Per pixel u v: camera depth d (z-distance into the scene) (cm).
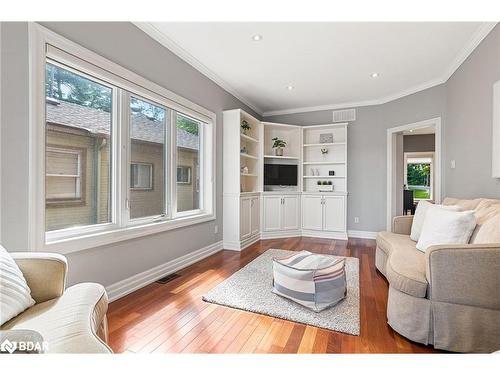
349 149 500
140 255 252
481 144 270
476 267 148
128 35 234
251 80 393
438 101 377
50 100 189
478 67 274
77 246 191
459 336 150
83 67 195
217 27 256
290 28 257
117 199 238
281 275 221
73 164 206
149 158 277
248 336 169
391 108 457
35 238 164
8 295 109
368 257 359
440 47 292
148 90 256
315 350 155
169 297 228
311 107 527
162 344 160
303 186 533
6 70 154
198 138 371
